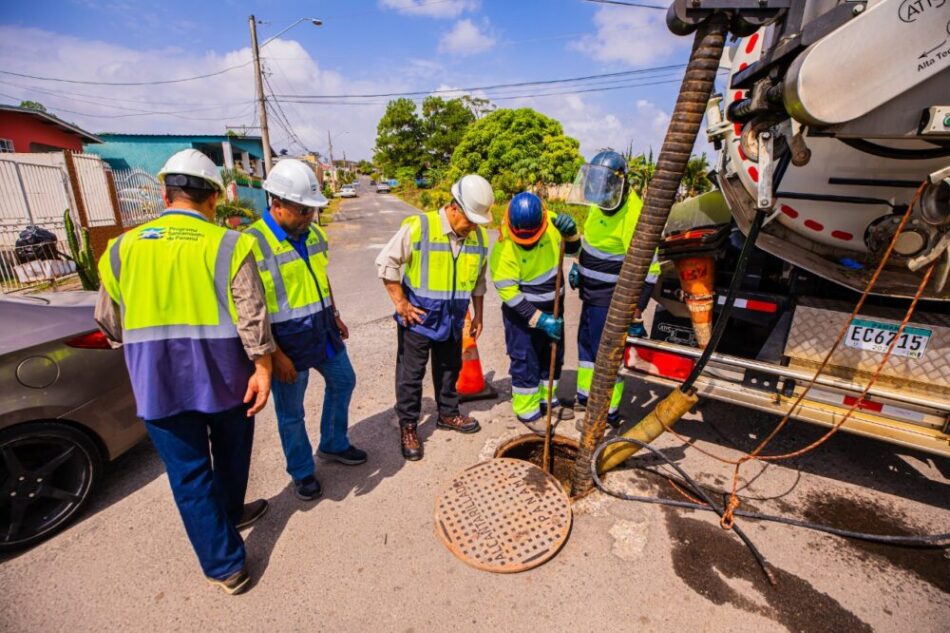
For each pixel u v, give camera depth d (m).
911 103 1.63
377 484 2.87
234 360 1.99
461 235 2.78
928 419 2.36
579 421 3.50
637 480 2.90
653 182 2.06
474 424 3.42
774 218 2.81
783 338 2.75
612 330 2.33
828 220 2.64
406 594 2.12
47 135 17.45
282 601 2.10
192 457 1.97
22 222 9.80
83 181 11.23
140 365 1.82
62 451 2.52
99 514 2.63
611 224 2.98
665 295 3.26
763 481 2.91
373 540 2.43
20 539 2.36
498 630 1.96
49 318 2.56
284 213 2.29
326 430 2.95
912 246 2.25
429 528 2.51
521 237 2.83
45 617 2.02
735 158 2.93
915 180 2.33
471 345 3.81
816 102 1.60
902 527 2.55
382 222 23.28
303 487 2.70
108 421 2.66
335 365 2.73
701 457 3.16
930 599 2.11
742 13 1.70
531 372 3.34
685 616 2.02
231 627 1.98
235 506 2.42
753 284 2.99
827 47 1.54
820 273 2.70
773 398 2.70
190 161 1.89
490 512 2.55
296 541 2.43
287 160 2.31
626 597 2.11
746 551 2.36
